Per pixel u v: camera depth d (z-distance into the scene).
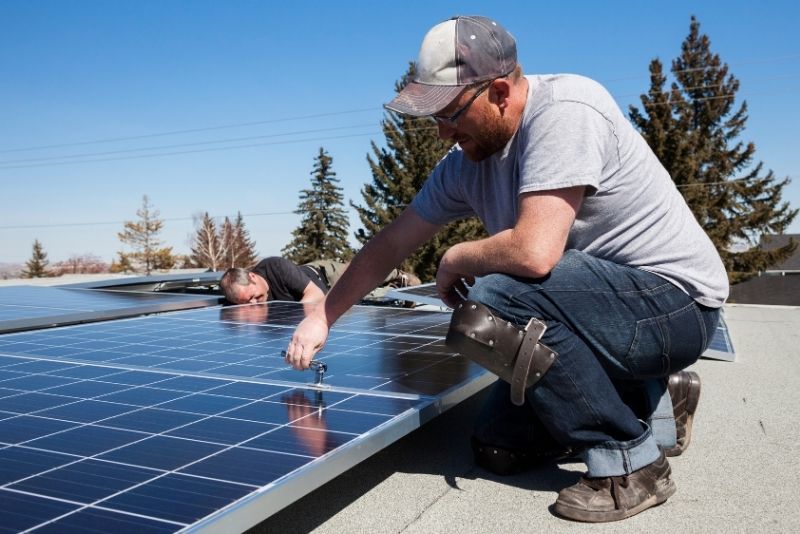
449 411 3.62
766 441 3.00
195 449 1.89
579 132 2.17
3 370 2.96
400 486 2.47
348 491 2.42
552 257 2.13
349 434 2.04
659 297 2.25
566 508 2.15
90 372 2.92
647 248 2.29
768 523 2.10
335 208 57.00
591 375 2.18
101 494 1.56
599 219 2.29
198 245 77.50
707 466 2.66
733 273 41.47
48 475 1.67
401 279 8.99
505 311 2.21
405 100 2.24
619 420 2.18
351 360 3.21
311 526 2.11
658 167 2.39
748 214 41.94
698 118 44.66
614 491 2.16
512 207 2.48
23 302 5.46
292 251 56.72
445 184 2.74
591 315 2.22
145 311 5.10
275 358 3.24
